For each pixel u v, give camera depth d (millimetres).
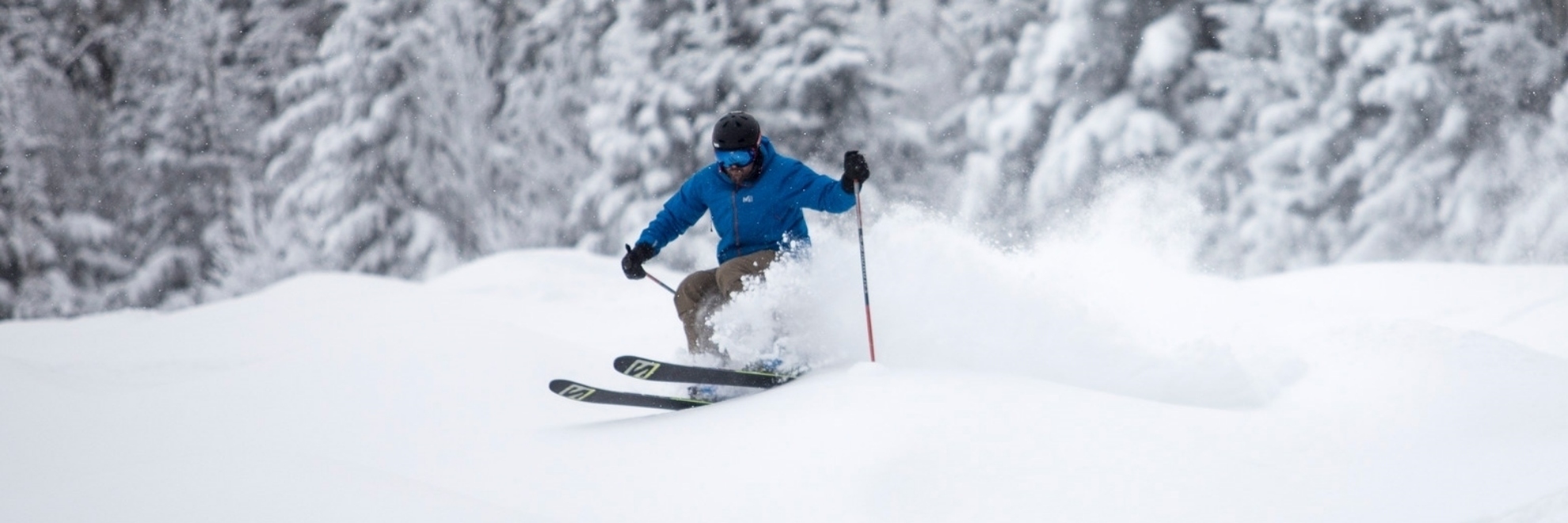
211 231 35469
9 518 4273
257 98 35844
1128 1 26562
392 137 30609
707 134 27141
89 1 35406
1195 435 4773
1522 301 11070
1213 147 25703
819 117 27094
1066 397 5059
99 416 6703
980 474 4438
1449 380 5371
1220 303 7379
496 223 33656
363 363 7500
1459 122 24719
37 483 4883
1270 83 25828
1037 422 4797
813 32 27094
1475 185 24859
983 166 27484
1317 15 25406
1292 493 4324
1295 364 6020
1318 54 25312
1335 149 25531
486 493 4934
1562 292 11156
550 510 4648
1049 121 27125
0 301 32531
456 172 32344
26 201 32844
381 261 30734
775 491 4500
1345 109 25219
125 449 6070
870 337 6059
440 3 32719
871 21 32312
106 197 35406
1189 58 26172
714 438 5141
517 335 8461
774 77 26719
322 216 30375
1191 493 4312
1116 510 4207
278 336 10672
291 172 31672
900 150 28594
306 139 31000
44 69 34031
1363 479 4422
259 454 4797
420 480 5188
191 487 4406
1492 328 10109
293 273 33906
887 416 4906
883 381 5395
